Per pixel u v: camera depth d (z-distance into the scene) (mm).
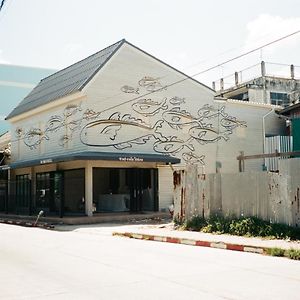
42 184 29922
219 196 16297
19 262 10336
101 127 25594
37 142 31031
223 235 14898
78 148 25781
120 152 26016
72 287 7523
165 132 27812
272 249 11359
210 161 29359
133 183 26234
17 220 26703
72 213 26266
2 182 35000
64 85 29203
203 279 8070
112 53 26391
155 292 7047
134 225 21047
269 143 30969
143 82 27312
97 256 11242
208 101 29750
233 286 7441
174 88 28469
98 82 25766
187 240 14094
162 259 10641
